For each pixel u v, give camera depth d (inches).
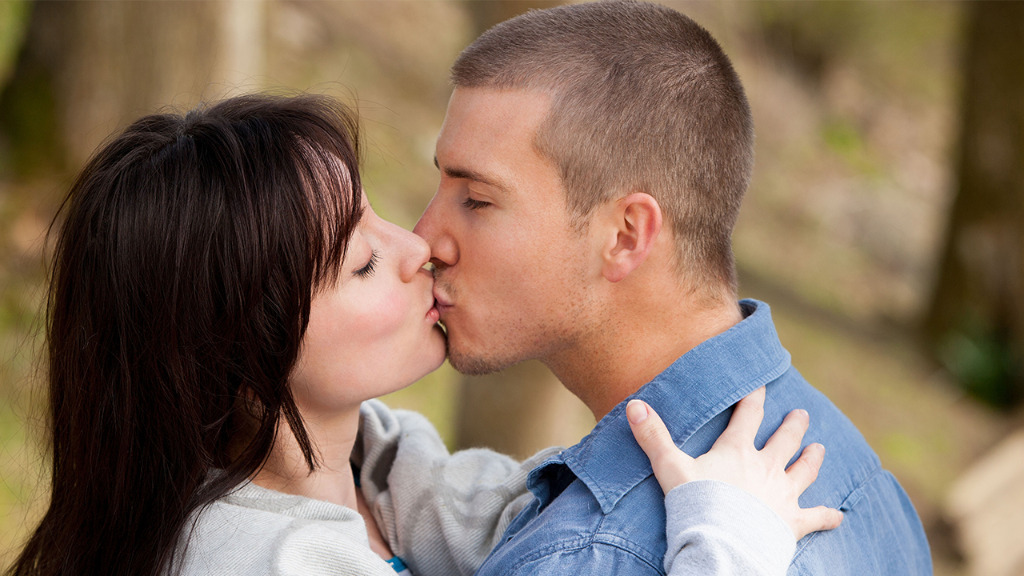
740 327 57.2
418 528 65.0
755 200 366.9
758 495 49.3
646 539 49.2
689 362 55.4
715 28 430.9
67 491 56.6
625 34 58.6
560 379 64.7
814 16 453.7
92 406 54.6
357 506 67.7
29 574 59.5
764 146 403.5
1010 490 222.2
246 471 54.7
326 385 57.2
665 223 58.2
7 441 133.9
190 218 51.7
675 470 49.8
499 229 58.9
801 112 438.9
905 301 350.0
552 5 101.1
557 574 49.3
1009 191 304.0
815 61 462.0
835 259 354.9
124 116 162.1
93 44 169.8
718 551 44.7
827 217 378.3
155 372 52.8
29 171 181.0
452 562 64.5
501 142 57.9
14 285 164.4
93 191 53.9
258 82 163.2
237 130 53.2
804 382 61.6
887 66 490.9
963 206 315.0
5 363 142.9
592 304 59.6
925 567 65.9
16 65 181.6
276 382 53.7
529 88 57.6
